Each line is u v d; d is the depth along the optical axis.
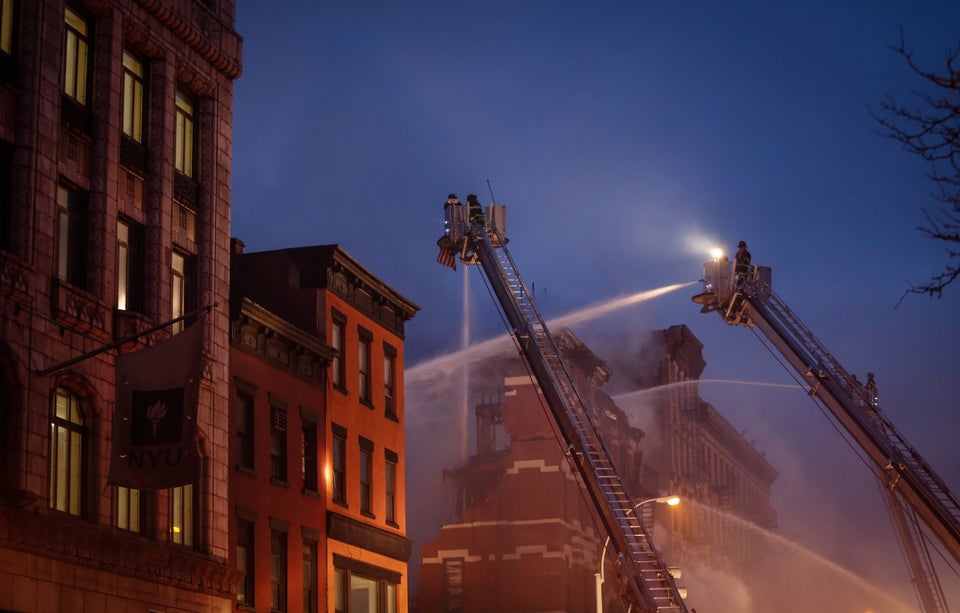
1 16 27.95
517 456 68.56
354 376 45.53
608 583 72.69
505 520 67.94
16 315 26.78
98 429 29.11
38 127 28.08
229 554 35.88
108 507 29.09
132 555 29.53
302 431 41.47
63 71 29.53
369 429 46.06
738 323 45.34
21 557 26.06
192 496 33.06
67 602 27.31
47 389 27.45
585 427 40.22
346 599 42.62
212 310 34.12
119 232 31.27
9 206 27.47
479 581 67.38
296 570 39.59
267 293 43.88
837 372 42.84
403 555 47.00
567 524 68.50
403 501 48.12
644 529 37.38
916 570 48.78
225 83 36.28
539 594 66.25
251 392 38.22
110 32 31.02
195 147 35.03
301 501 40.44
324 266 44.19
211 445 33.59
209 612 32.75
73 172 29.52
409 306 49.94
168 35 33.56
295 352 41.06
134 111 32.50
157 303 31.75
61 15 29.31
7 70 27.78
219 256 34.84
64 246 29.22
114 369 29.88
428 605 68.06
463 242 43.38
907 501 40.62
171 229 33.03
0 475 26.11
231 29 36.50
